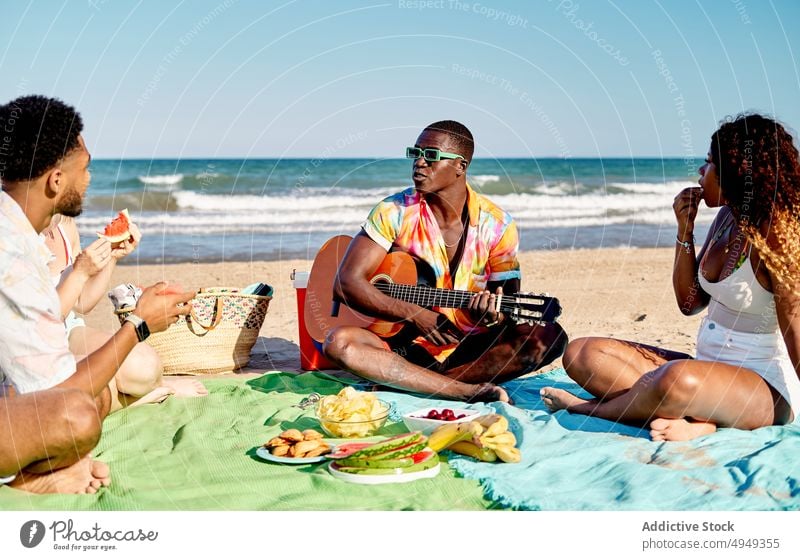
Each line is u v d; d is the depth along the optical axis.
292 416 4.30
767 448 3.52
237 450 3.81
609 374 4.12
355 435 3.92
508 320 4.76
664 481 3.27
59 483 3.26
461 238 4.98
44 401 3.06
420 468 3.43
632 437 3.82
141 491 3.28
